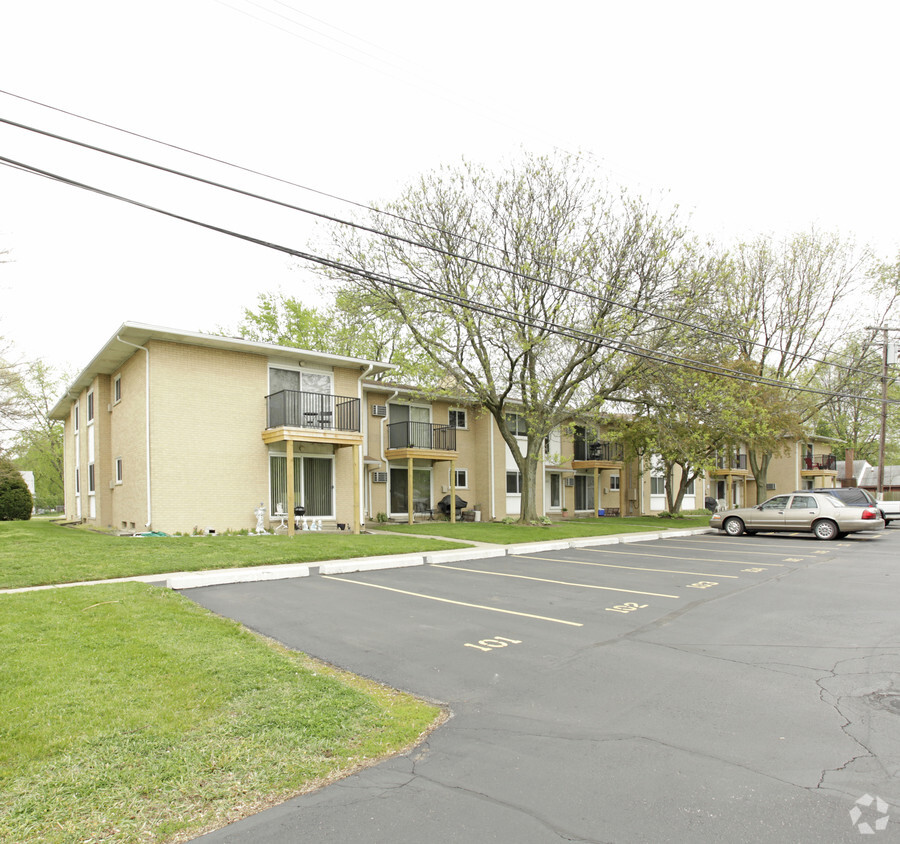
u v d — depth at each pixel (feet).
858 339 110.42
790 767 13.47
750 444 95.25
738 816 11.51
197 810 11.74
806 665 20.74
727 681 19.13
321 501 66.33
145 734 14.57
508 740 14.97
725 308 74.54
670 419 82.89
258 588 33.63
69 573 34.12
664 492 129.29
